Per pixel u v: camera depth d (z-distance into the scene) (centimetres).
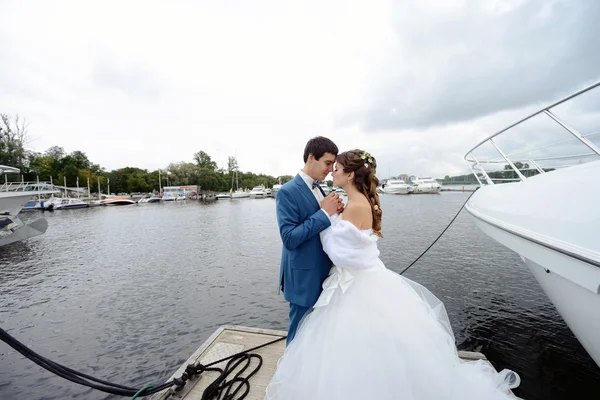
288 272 200
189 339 559
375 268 190
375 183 193
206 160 10019
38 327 620
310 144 197
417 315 177
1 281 948
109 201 5138
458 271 850
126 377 460
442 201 3584
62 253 1348
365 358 157
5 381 461
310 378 164
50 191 1836
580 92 276
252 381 245
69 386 447
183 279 910
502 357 455
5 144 5084
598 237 203
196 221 2470
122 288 848
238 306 695
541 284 308
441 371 159
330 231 184
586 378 405
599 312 221
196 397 231
